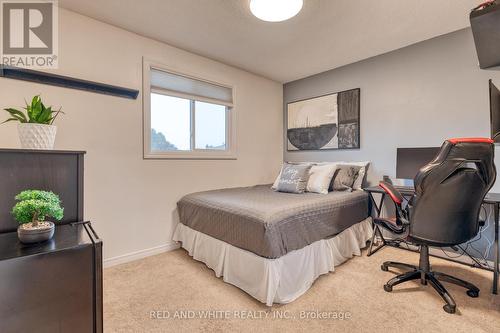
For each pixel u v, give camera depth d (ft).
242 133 11.42
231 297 5.82
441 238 5.34
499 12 4.49
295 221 6.05
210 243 7.18
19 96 6.19
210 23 7.45
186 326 4.83
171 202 8.98
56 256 3.10
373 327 4.74
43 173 3.99
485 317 4.98
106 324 4.87
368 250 8.76
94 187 7.32
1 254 2.91
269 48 9.11
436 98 8.34
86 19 7.11
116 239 7.73
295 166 9.62
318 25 7.51
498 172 7.14
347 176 9.36
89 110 7.21
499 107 6.19
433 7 6.61
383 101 9.60
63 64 6.76
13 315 2.85
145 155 8.29
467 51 7.72
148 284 6.43
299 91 12.61
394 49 9.21
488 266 7.26
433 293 5.88
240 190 9.70
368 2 6.40
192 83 9.59
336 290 6.09
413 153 8.56
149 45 8.34
